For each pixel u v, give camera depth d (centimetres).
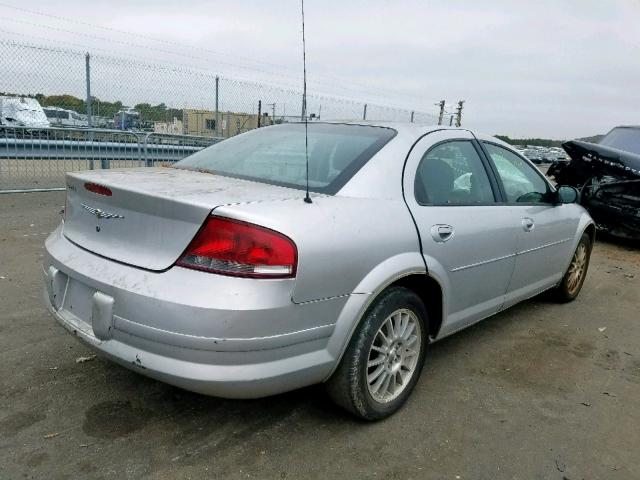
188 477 221
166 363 207
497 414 287
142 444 239
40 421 251
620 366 361
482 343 385
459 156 329
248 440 248
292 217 219
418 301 276
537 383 328
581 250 480
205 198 217
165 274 212
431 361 349
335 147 291
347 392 249
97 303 223
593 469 245
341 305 233
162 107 1039
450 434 265
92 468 221
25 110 910
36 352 316
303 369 224
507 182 366
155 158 948
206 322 200
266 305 205
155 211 218
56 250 259
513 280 365
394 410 276
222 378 205
